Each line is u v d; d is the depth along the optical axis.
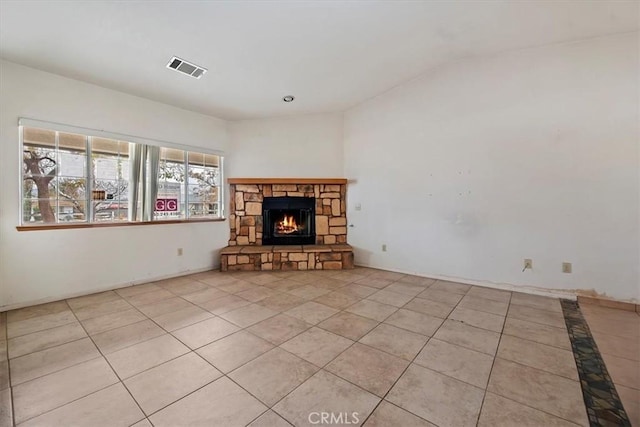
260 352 1.96
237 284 3.56
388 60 3.35
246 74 3.29
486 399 1.49
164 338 2.16
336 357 1.90
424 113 3.84
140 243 3.61
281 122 4.74
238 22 2.39
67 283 3.05
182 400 1.49
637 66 2.67
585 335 2.19
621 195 2.75
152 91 3.48
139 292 3.26
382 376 1.69
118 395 1.53
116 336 2.20
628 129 2.71
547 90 3.03
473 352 1.96
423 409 1.42
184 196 4.15
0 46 2.47
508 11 2.52
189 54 2.79
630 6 2.40
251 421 1.35
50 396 1.52
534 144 3.11
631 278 2.72
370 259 4.50
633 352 1.94
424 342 2.09
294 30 2.58
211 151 4.41
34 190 2.90
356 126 4.62
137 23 2.29
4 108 2.68
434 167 3.78
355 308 2.76
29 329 2.31
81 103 3.15
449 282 3.65
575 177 2.93
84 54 2.66
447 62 3.56
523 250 3.21
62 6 2.05
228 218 4.64
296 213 4.89
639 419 1.35
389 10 2.45
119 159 3.49
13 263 2.74
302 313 2.64
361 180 4.58
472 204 3.50
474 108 3.44
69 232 3.06
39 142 2.92
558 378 1.66
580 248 2.92
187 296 3.12
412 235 4.01
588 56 2.85
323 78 3.60
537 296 3.10
